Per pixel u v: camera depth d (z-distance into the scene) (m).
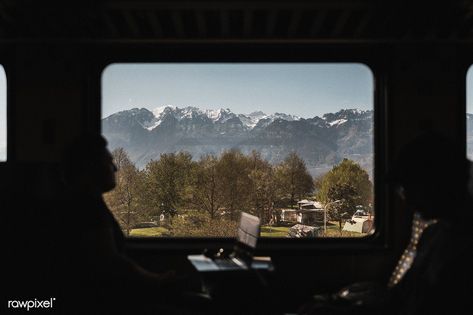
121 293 2.18
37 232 1.96
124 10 2.92
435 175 1.52
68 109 3.51
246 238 2.96
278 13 3.08
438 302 1.48
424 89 3.51
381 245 3.52
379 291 2.91
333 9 2.96
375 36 3.32
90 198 2.15
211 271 2.65
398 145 3.50
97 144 2.34
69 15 2.92
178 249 3.48
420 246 2.02
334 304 2.38
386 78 3.52
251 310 2.71
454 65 3.51
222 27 3.29
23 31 3.23
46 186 2.13
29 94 3.50
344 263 3.49
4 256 1.94
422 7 2.85
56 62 3.51
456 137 3.49
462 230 1.51
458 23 3.09
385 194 3.52
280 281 3.47
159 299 2.51
